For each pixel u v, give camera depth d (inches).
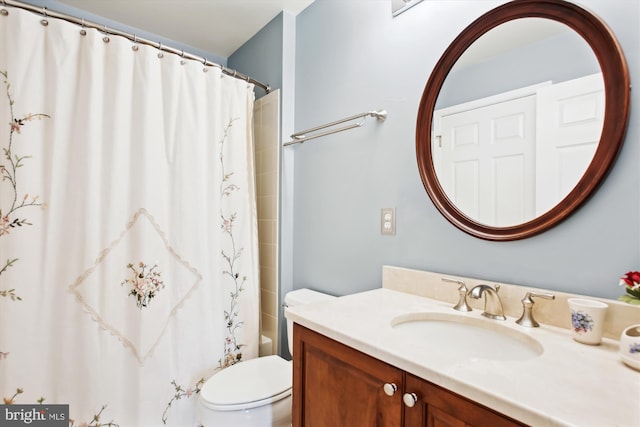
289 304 60.9
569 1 32.9
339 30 61.1
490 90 38.8
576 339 28.9
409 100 48.4
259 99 77.9
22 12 44.7
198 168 58.6
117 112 50.6
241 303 65.7
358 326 32.5
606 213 30.2
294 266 72.4
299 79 71.4
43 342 45.3
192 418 56.9
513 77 36.8
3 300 42.9
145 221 52.5
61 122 47.0
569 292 32.4
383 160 52.1
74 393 46.8
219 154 62.6
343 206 59.6
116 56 50.9
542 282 34.4
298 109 71.5
